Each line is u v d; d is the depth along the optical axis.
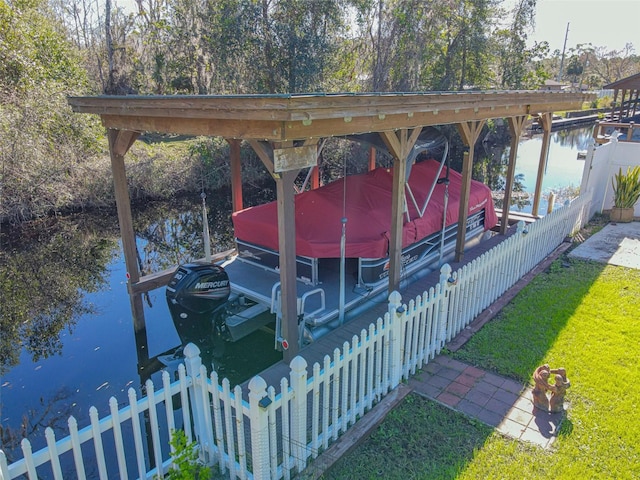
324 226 6.11
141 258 10.29
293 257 4.08
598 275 6.60
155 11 21.03
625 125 10.16
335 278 6.48
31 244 11.12
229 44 16.14
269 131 3.52
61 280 8.98
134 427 2.84
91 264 9.91
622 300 5.75
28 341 6.51
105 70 22.67
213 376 2.96
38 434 4.54
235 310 6.31
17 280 8.99
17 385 5.40
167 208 14.51
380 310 5.54
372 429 3.52
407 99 4.52
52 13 20.06
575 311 5.47
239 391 2.79
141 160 15.02
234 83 16.84
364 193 6.84
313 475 3.07
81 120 13.30
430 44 20.91
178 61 18.42
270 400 2.76
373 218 6.30
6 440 4.45
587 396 3.87
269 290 6.12
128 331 6.69
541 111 8.09
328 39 17.17
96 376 5.57
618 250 7.68
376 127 4.46
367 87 21.56
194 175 15.90
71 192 13.12
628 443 3.32
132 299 6.27
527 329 5.07
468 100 5.68
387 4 20.41
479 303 5.36
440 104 5.14
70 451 4.16
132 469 3.94
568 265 6.98
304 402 3.04
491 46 21.83
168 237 11.91
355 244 5.84
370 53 21.58
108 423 2.69
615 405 3.74
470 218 8.07
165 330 6.63
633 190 9.30
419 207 6.96
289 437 3.06
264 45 16.11
